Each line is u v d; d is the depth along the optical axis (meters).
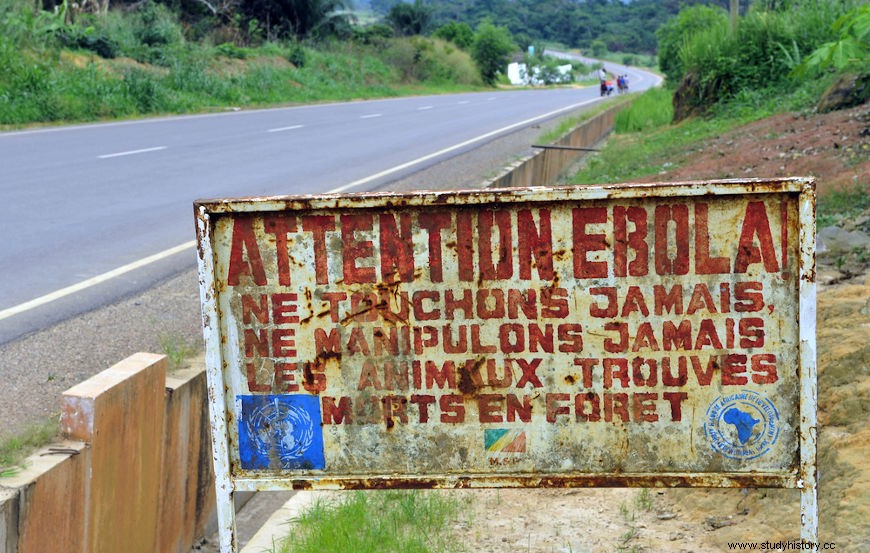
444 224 2.91
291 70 35.06
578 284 2.89
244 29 38.47
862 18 8.51
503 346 2.94
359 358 2.98
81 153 13.86
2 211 9.36
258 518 5.04
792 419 2.87
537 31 172.38
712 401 2.89
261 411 3.02
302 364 2.99
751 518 3.79
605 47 159.00
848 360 4.27
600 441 2.94
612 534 3.87
